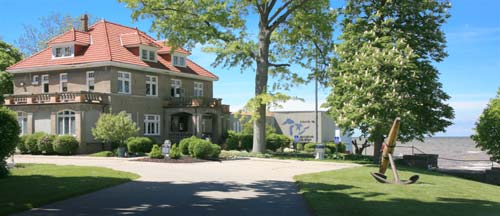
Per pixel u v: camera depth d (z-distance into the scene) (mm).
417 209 11609
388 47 25203
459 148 97938
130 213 10938
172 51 35375
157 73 44094
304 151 43469
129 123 34062
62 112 37438
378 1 27500
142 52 42719
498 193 17062
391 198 13312
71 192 13648
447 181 19750
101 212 11055
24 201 12086
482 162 43688
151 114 43094
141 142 34375
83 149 36188
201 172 20688
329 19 34312
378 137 25938
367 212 11078
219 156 30406
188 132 45125
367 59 24812
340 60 28000
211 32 33250
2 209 10992
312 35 36625
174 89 46594
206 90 51438
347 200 12781
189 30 33531
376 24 26688
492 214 11383
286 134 53750
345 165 25891
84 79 40125
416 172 22984
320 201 12508
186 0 32250
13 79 45625
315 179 18125
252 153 33094
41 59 42969
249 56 36406
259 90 34875
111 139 33531
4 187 14570
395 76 24797
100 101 37594
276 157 31953
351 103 25031
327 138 53469
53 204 12125
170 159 27312
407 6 26453
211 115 46625
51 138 35500
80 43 41250
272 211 11297
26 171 19359
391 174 21000
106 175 18234
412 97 24984
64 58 41500
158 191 14477
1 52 49906
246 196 13586
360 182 17531
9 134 16406
